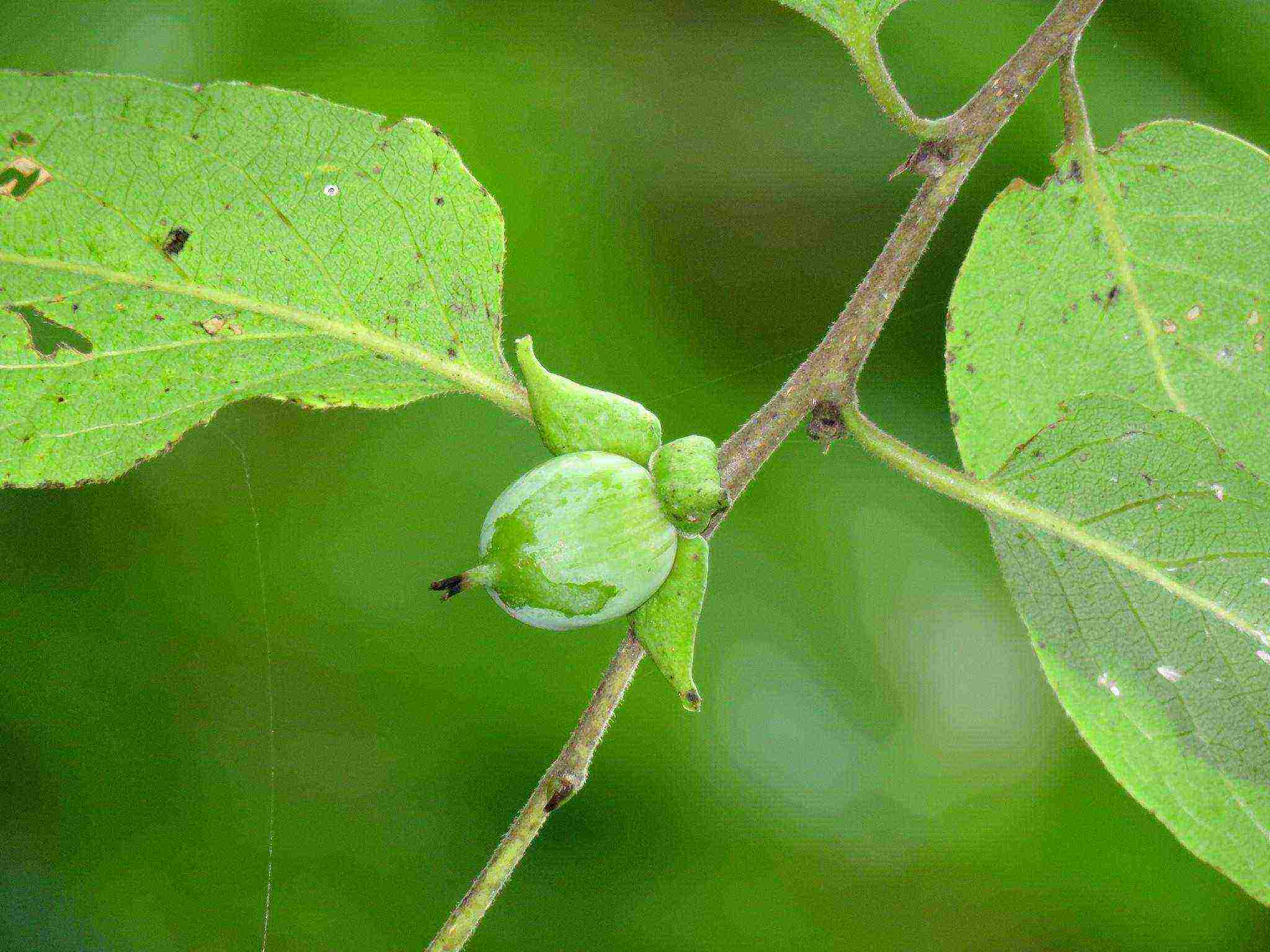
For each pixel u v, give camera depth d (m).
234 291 0.53
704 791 0.63
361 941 0.63
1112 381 0.56
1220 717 0.54
